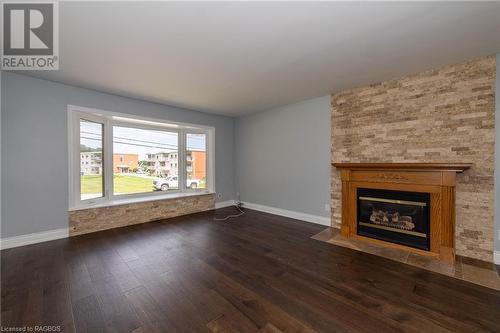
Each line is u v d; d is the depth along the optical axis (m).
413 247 2.68
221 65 2.55
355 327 1.48
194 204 4.72
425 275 2.13
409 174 2.69
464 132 2.47
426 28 1.85
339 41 2.05
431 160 2.69
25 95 2.84
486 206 2.36
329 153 3.70
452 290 1.88
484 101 2.35
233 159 5.54
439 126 2.63
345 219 3.24
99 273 2.19
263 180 4.88
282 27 1.83
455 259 2.44
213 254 2.65
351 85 3.23
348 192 3.21
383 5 1.56
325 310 1.65
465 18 1.71
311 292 1.88
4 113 2.72
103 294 1.85
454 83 2.53
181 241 3.07
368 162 3.24
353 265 2.36
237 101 4.05
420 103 2.77
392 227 2.87
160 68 2.62
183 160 4.90
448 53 2.28
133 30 1.86
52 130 3.05
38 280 2.06
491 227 2.34
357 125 3.34
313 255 2.62
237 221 4.08
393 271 2.22
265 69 2.67
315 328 1.47
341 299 1.78
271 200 4.71
